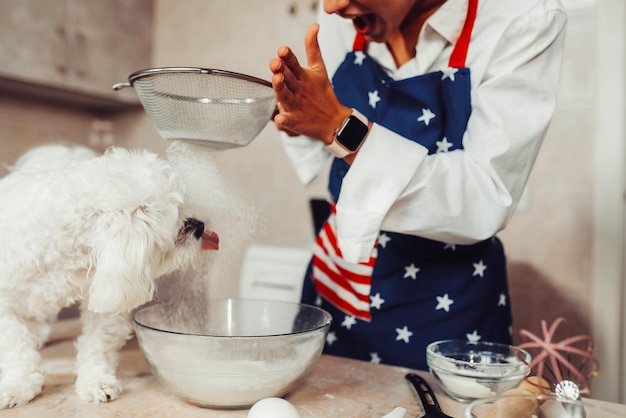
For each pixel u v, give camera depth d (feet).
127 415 1.97
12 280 2.03
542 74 2.65
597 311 5.20
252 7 6.87
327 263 3.32
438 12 2.82
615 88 5.09
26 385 2.07
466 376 2.08
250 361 1.95
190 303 2.44
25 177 2.19
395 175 2.37
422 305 3.08
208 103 2.13
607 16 5.11
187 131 2.29
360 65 3.17
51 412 1.99
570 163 5.32
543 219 5.46
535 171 5.48
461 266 3.07
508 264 5.62
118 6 6.92
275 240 6.69
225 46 7.07
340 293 3.25
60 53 6.09
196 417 1.96
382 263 3.08
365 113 3.13
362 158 2.40
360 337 3.18
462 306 3.04
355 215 2.38
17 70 5.63
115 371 2.38
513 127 2.54
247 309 2.53
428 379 2.47
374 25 2.72
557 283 5.40
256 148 6.81
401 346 3.11
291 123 2.26
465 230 2.56
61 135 7.23
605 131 5.15
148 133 7.45
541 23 2.62
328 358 2.82
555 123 5.38
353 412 2.04
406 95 2.98
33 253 1.99
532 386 2.02
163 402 2.12
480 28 2.78
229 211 2.41
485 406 1.83
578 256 5.31
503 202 2.50
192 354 1.93
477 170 2.52
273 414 1.76
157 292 2.48
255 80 2.16
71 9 6.22
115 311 2.04
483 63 2.75
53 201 2.01
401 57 3.13
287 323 2.52
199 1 7.25
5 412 1.98
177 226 2.13
